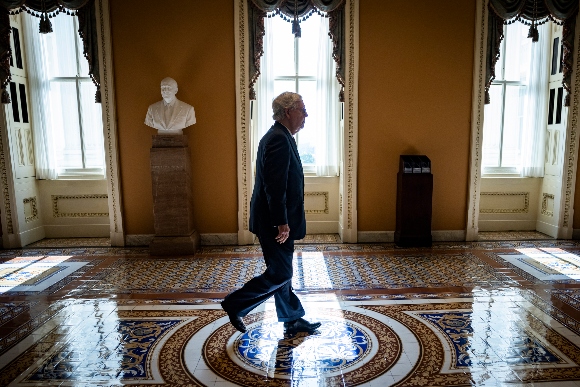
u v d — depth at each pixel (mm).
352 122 4891
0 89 4695
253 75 4773
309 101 5438
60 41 5223
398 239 4914
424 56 4824
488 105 5547
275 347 2639
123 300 3402
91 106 5355
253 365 2438
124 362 2477
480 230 5707
